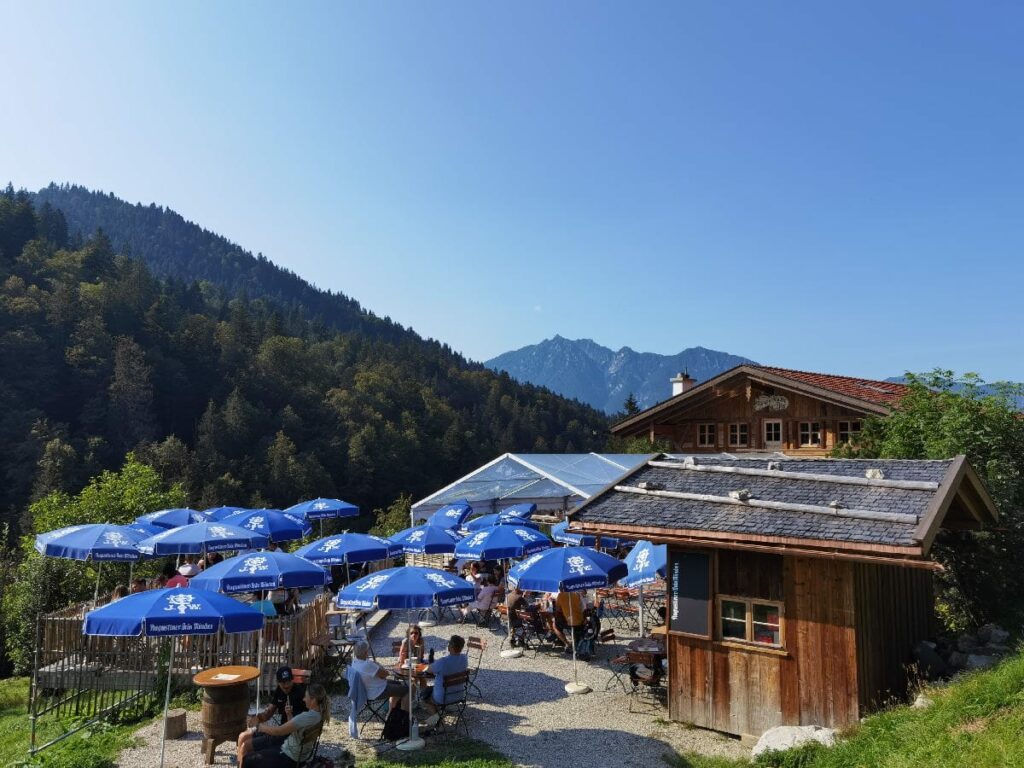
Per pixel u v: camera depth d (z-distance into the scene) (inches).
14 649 796.0
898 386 900.6
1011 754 230.5
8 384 4023.1
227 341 5757.9
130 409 4288.9
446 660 402.3
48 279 5157.5
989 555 443.2
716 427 811.4
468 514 891.4
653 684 442.9
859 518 334.6
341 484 4753.9
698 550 391.5
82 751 387.9
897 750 270.7
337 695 480.4
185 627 330.3
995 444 481.4
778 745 319.6
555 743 380.5
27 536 927.7
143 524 722.8
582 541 669.3
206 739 362.9
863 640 345.1
